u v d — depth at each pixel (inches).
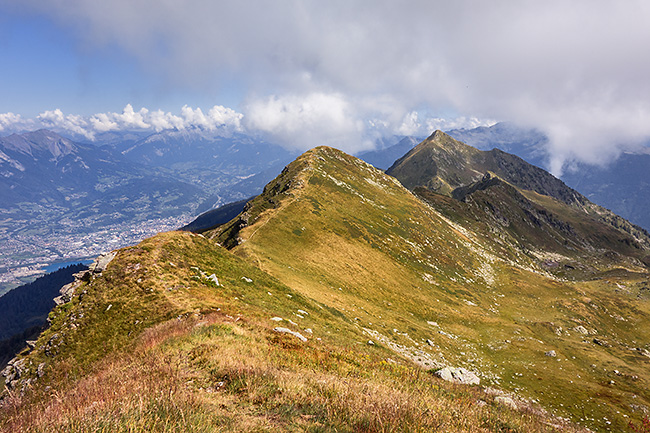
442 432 375.9
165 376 436.1
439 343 2194.9
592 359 2610.7
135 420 282.8
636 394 2082.9
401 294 2918.3
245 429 310.5
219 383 457.1
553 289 5034.5
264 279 1669.5
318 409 374.9
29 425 307.0
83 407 331.9
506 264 5674.2
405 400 417.4
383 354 1248.2
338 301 2116.1
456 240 5403.5
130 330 1007.0
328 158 5841.5
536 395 1860.2
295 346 784.9
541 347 2669.8
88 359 924.0
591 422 1644.9
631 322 4436.5
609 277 7672.2
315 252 2871.6
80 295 1200.2
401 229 4510.3
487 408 624.1
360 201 4680.1
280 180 4977.9
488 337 2694.4
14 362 993.5
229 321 922.1
